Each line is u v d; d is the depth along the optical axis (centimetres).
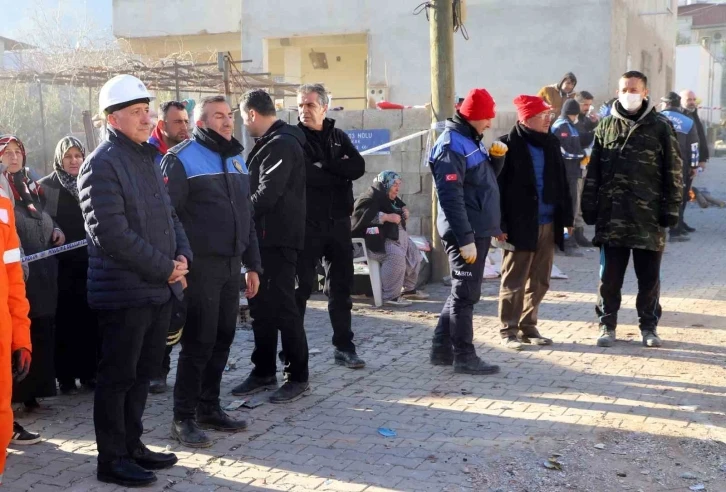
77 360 579
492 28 1548
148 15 2005
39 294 519
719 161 2805
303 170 550
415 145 979
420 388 580
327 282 638
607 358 647
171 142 578
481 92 589
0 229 395
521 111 652
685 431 493
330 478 431
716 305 824
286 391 558
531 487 421
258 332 567
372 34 1655
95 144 1176
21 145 523
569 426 502
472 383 589
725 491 418
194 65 1204
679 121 1194
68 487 421
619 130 663
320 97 592
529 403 544
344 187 612
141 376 434
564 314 800
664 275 977
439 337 638
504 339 682
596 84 1502
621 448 469
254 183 545
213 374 499
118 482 421
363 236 848
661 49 2202
